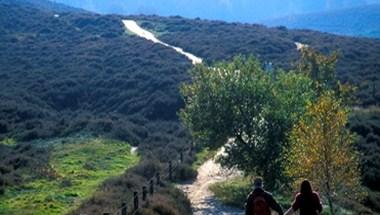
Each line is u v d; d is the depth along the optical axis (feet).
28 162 124.06
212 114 110.93
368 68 252.01
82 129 170.71
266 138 107.86
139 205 86.38
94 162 131.85
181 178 121.70
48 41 331.77
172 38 343.05
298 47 302.45
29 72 254.47
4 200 96.58
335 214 97.40
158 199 90.07
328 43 316.81
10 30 360.48
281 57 273.95
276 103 109.40
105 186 101.91
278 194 109.70
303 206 52.01
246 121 109.70
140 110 199.72
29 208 91.25
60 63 270.46
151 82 222.28
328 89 135.13
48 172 115.96
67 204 94.94
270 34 348.38
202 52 295.89
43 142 157.48
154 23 406.41
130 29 380.17
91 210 83.30
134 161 136.36
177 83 216.95
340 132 86.12
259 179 52.60
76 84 232.53
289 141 102.94
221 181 119.65
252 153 108.58
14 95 210.79
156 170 117.70
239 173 126.62
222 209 98.12
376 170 135.54
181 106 194.18
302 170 85.76
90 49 299.99
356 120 168.86
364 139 155.12
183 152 139.33
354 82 226.17
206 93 111.75
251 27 390.01
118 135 160.97
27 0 627.05
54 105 215.72
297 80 115.03
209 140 112.68
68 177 115.65
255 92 109.60
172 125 178.50
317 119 86.33
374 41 335.67
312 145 84.94
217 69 112.98
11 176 109.91
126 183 103.60
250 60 114.11
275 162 106.93
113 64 263.90
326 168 84.84
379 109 193.67
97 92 224.74
